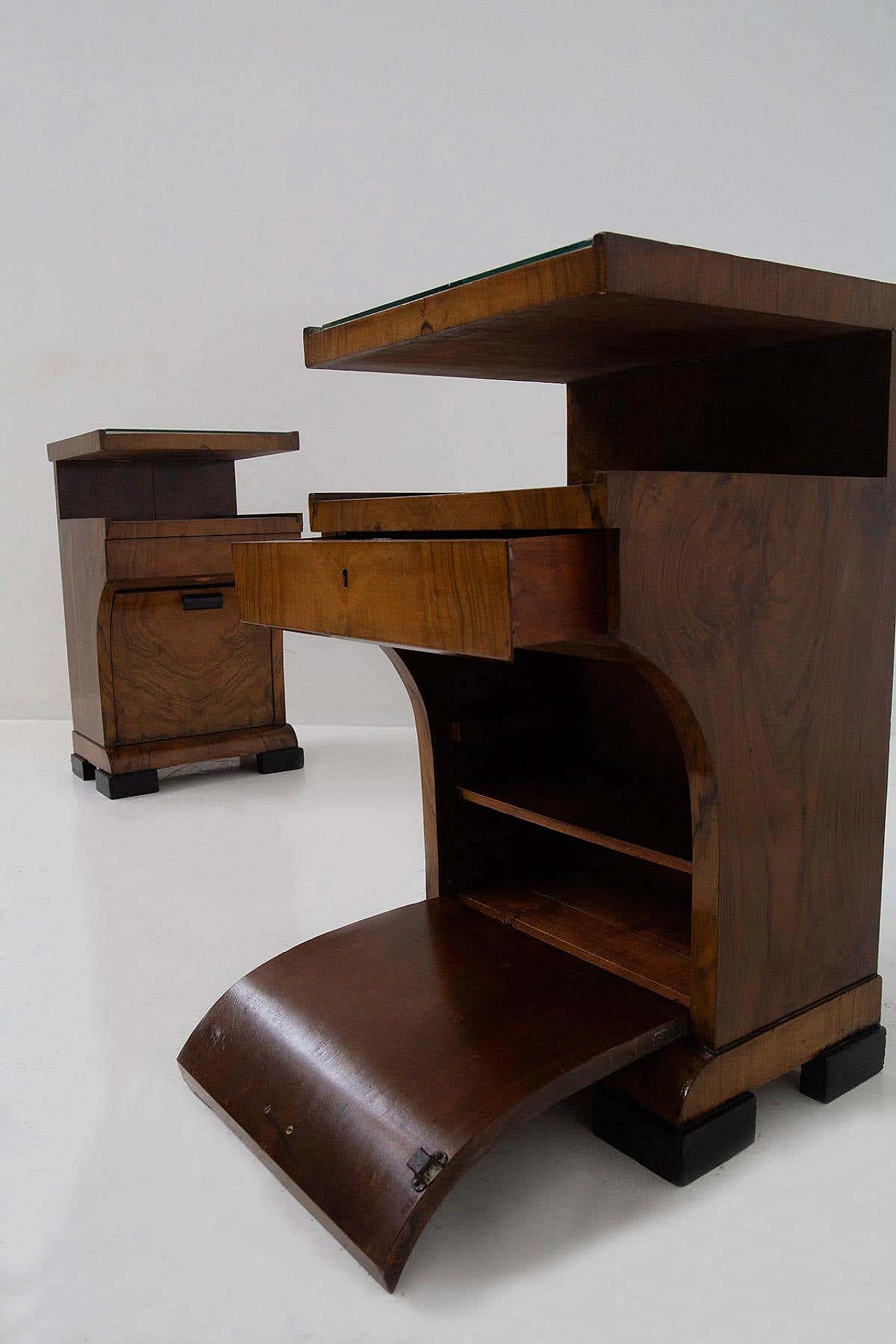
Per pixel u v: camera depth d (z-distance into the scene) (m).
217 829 2.71
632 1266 1.13
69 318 3.89
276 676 3.35
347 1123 1.20
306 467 3.90
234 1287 1.12
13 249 3.85
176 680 3.17
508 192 3.63
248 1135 1.29
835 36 3.22
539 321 1.22
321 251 3.78
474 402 3.72
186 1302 1.10
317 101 3.69
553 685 1.80
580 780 1.70
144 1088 1.49
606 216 3.58
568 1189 1.26
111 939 2.00
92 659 3.08
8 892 2.27
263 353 3.85
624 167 3.53
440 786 1.68
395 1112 1.17
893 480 1.38
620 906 1.65
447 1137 1.11
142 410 3.93
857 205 3.29
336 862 2.43
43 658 4.14
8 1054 1.59
